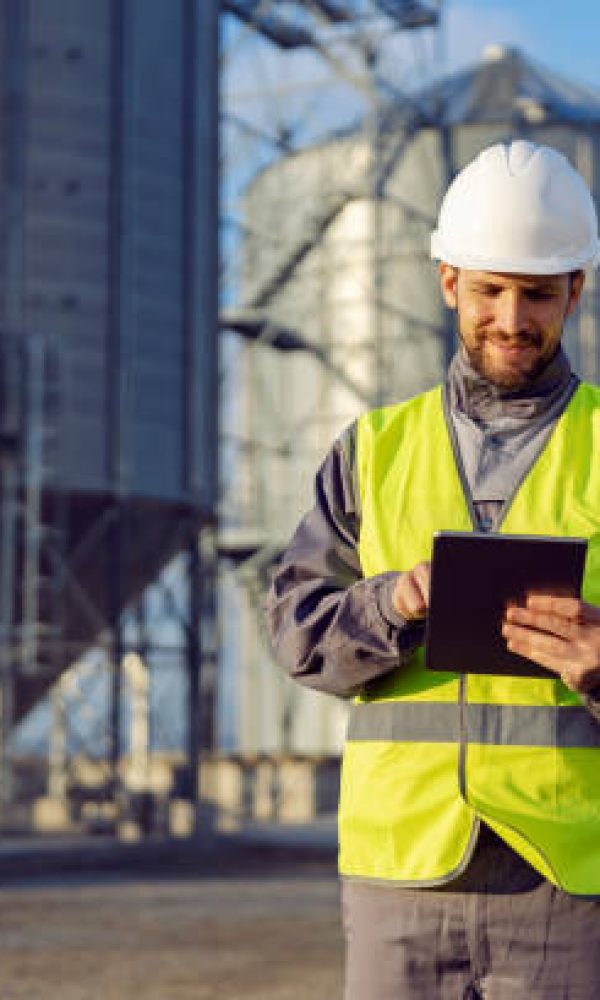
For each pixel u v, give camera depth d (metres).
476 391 3.83
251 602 42.94
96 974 13.67
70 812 34.97
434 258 3.89
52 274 33.53
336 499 3.97
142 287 34.41
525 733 3.62
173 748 36.91
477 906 3.61
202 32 36.75
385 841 3.69
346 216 44.12
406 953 3.68
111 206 34.22
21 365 31.59
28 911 19.14
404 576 3.56
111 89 34.59
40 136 33.91
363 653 3.64
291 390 44.66
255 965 14.27
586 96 46.16
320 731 44.25
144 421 34.03
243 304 45.78
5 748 32.06
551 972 3.56
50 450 32.09
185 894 21.78
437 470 3.84
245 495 44.25
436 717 3.68
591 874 3.55
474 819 3.59
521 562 3.38
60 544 32.47
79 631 35.66
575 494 3.73
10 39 33.66
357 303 43.66
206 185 36.56
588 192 3.79
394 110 44.12
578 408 3.82
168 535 34.91
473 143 44.59
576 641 3.38
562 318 3.74
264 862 30.44
